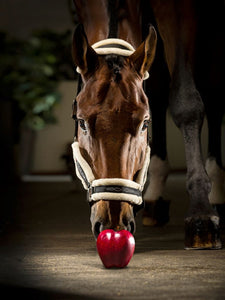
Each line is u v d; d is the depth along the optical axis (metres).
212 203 7.09
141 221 7.80
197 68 5.63
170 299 3.62
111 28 4.89
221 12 6.62
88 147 4.31
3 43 20.94
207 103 7.17
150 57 4.63
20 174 19.72
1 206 10.45
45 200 11.65
